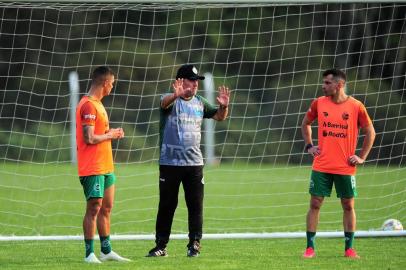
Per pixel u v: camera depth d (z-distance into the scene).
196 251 30.91
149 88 92.31
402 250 33.12
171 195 30.41
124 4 38.53
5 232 42.50
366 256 31.22
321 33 94.25
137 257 31.52
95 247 34.69
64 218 48.56
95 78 28.89
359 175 70.06
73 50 98.44
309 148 30.73
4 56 96.94
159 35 99.19
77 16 98.50
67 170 76.88
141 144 84.25
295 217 49.56
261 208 54.81
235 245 35.31
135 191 64.12
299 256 31.22
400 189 63.44
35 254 32.47
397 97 77.38
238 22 97.31
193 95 30.61
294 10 95.81
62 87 96.94
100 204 29.02
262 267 28.00
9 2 37.56
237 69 96.19
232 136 88.88
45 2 37.16
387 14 84.75
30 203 56.75
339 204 54.34
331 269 27.64
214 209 54.66
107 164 28.95
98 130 28.67
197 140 30.39
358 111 30.30
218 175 76.44
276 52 96.06
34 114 93.56
